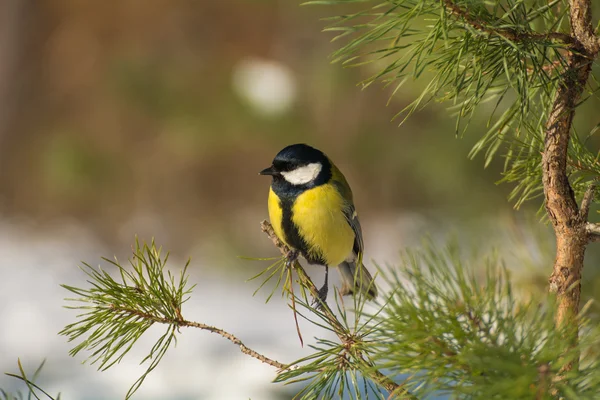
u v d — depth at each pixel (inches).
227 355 463.5
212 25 716.0
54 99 770.8
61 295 588.1
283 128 557.3
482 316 103.1
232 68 602.9
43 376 439.2
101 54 772.0
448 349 104.3
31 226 725.3
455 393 96.7
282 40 624.4
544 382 93.9
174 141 609.0
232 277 592.1
